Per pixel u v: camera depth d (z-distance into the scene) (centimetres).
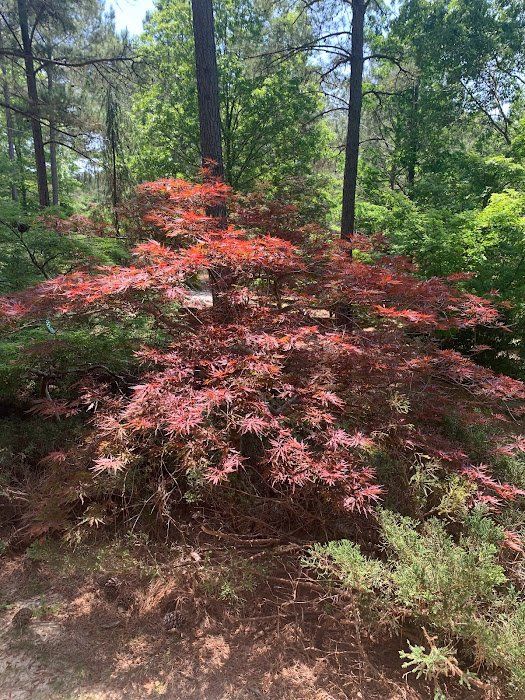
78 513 302
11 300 322
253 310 324
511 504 266
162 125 1452
